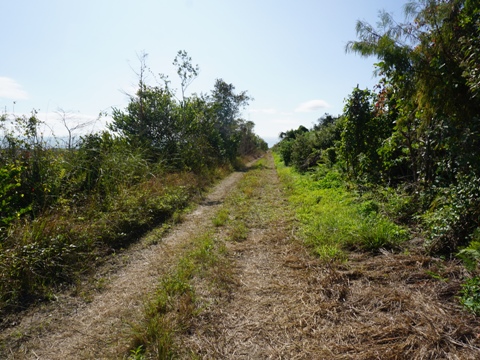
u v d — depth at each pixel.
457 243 4.03
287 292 3.71
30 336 3.14
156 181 9.55
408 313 3.01
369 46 4.70
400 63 4.61
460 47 4.17
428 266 3.90
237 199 9.69
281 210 7.86
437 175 5.68
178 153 13.89
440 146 5.16
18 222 5.06
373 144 8.48
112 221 6.14
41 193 6.19
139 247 5.62
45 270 4.29
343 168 10.16
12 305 3.61
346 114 9.07
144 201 7.53
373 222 5.49
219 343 2.87
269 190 11.32
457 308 3.01
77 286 4.12
